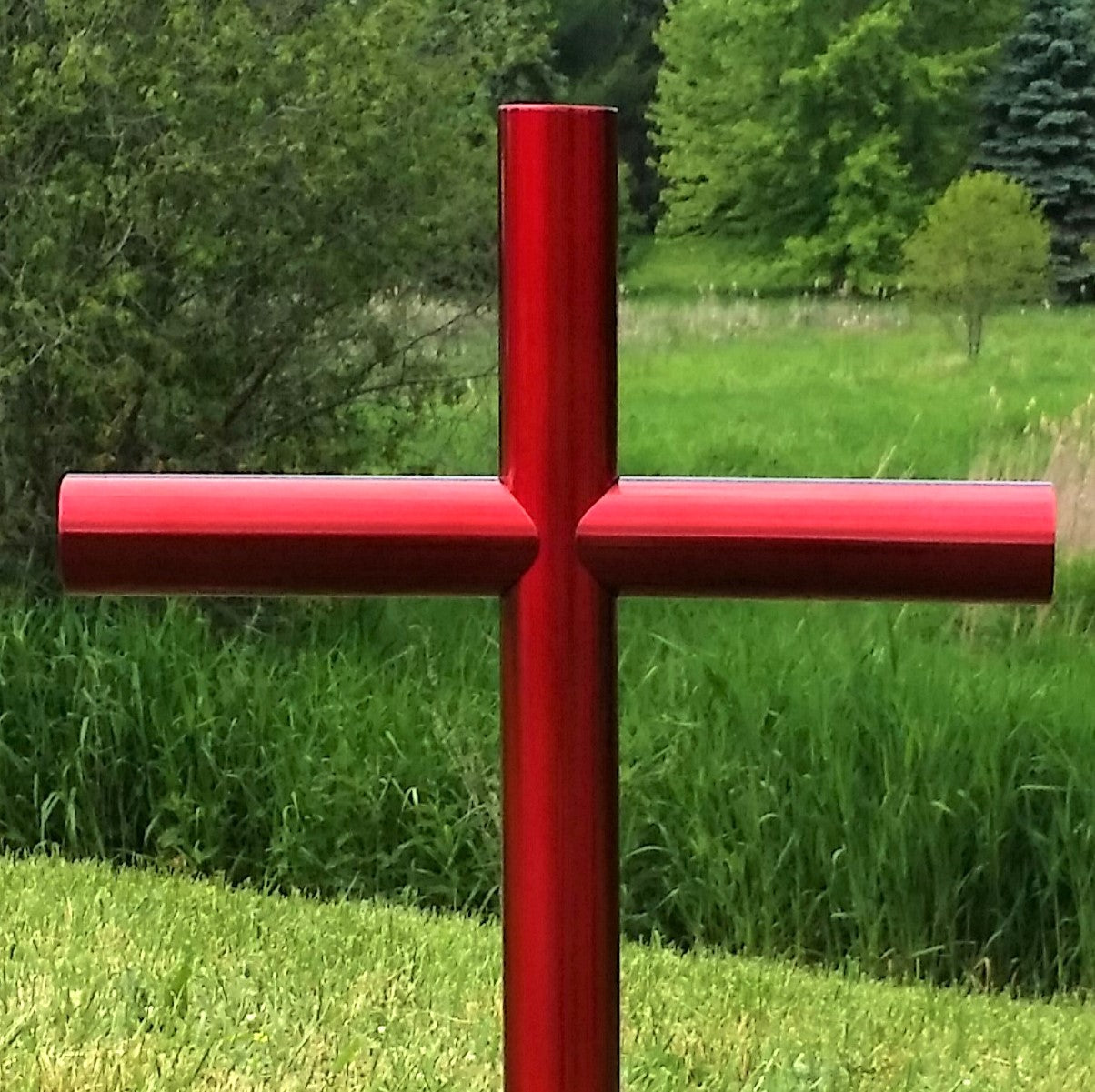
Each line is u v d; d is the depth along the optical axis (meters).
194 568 1.54
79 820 5.71
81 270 6.51
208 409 6.73
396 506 1.53
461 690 6.17
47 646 5.95
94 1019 3.48
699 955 4.89
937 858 5.14
